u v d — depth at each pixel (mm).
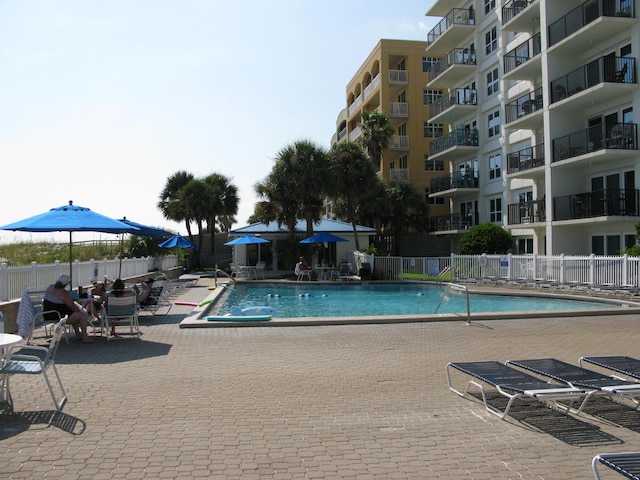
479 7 35469
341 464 4090
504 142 32312
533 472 3961
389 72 47156
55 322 9133
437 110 39281
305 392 6117
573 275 20672
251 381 6609
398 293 23062
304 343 9203
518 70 28297
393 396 5984
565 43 24297
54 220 10250
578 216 24188
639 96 21875
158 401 5723
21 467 3969
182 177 49812
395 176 46406
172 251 37188
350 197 33656
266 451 4340
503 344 9164
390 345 9047
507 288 22391
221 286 23594
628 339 9672
